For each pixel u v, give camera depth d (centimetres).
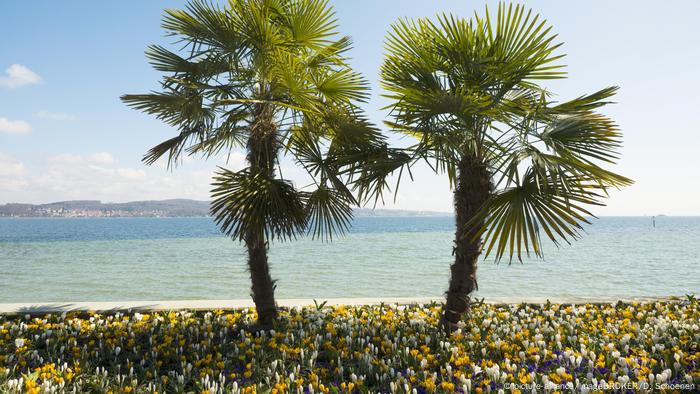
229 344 420
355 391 315
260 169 446
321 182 456
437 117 407
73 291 1067
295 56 461
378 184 442
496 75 395
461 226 439
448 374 322
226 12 450
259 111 470
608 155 370
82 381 323
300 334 433
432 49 416
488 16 387
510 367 324
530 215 353
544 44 374
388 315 523
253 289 484
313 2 457
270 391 300
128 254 2116
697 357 341
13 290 1079
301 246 2762
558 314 536
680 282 1240
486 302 584
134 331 451
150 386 312
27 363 369
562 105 396
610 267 1593
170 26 457
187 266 1595
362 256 2034
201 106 466
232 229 407
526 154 382
